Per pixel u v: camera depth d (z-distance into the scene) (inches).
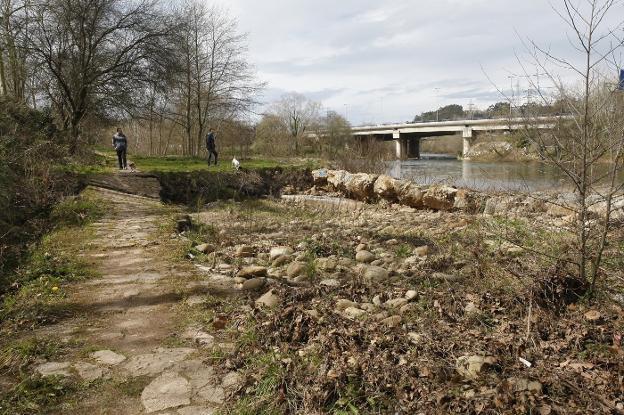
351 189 682.8
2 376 146.4
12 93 810.8
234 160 766.5
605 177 198.5
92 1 824.3
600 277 204.2
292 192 759.7
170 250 299.7
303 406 124.3
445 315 182.2
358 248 319.0
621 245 230.1
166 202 623.2
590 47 176.6
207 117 1326.3
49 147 621.0
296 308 182.2
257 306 198.5
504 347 150.5
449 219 462.6
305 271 251.3
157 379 145.3
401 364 139.9
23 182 461.7
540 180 484.1
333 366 137.3
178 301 210.7
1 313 194.4
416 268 255.4
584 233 196.1
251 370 144.4
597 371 135.1
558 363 141.8
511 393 121.4
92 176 619.2
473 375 133.2
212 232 387.9
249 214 540.4
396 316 176.2
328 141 1678.2
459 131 1819.6
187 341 171.8
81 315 195.0
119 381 144.1
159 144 1584.6
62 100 877.8
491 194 507.8
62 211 425.7
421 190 573.0
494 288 206.1
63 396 136.2
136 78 874.1
